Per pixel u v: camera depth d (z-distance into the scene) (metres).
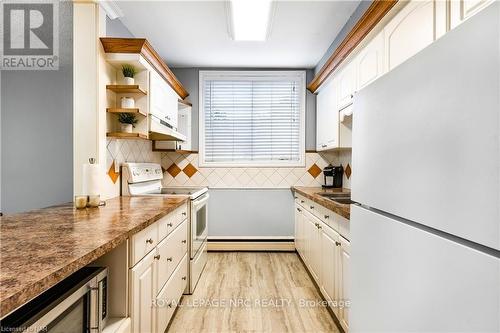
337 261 1.81
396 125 0.83
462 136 0.58
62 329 0.84
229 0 2.12
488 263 0.52
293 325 1.94
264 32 2.62
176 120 3.09
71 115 2.01
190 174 3.59
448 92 0.62
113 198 2.18
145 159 3.02
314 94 3.62
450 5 1.13
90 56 1.90
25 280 0.64
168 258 1.79
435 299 0.65
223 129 3.67
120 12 2.09
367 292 1.01
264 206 3.61
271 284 2.60
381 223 0.91
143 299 1.36
